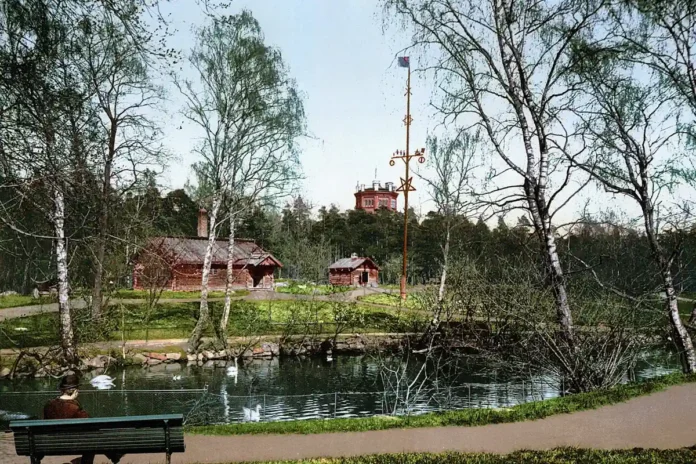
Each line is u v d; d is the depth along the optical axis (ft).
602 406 35.63
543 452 25.04
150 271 101.14
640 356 53.93
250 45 94.94
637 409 34.53
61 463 24.84
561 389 49.44
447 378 74.74
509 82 51.26
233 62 93.91
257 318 115.55
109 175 44.62
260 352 95.76
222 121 95.91
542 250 52.24
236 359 86.99
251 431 31.04
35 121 31.68
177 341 93.91
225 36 93.86
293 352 97.96
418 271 260.01
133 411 51.96
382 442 28.37
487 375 71.72
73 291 86.94
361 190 371.97
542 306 52.42
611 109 51.93
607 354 49.11
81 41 35.06
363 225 331.16
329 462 23.82
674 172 51.96
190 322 110.42
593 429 30.07
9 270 114.73
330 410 57.41
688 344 49.21
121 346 86.53
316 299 143.64
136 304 121.49
